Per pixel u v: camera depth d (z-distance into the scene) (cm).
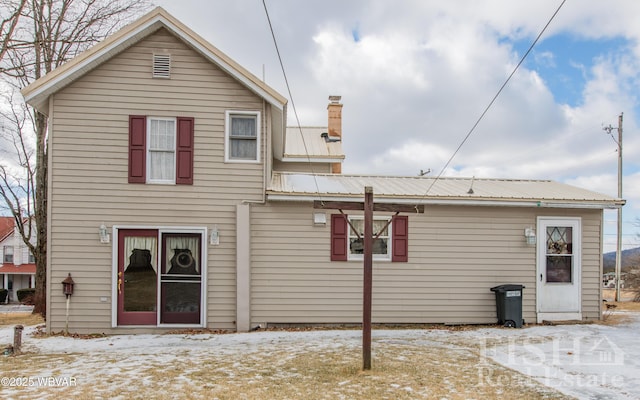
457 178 1456
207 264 1087
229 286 1093
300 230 1130
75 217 1059
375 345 923
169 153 1096
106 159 1071
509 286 1139
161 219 1080
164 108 1090
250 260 1108
